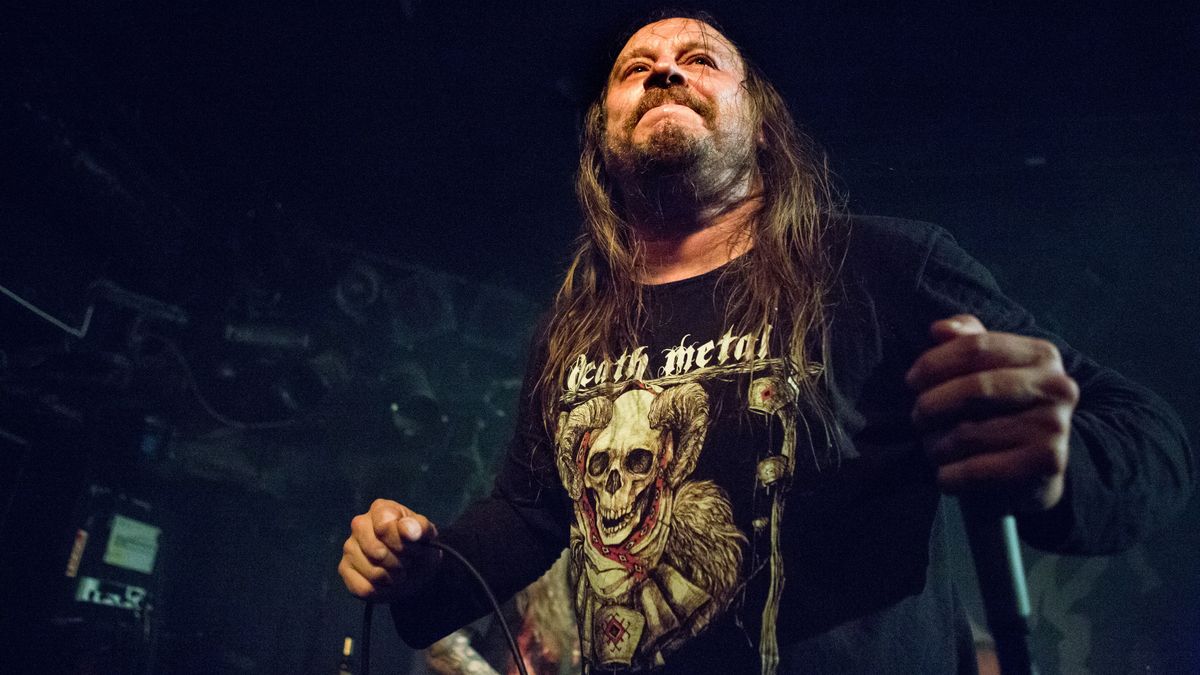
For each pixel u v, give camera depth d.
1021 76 4.48
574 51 4.34
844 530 1.02
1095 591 5.53
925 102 4.69
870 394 1.09
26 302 4.29
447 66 4.63
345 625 6.32
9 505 4.41
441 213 5.93
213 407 5.58
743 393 1.10
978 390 0.70
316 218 5.96
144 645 5.17
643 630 1.05
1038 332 1.11
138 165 4.52
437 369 6.70
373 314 6.29
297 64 4.63
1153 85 4.46
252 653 6.16
